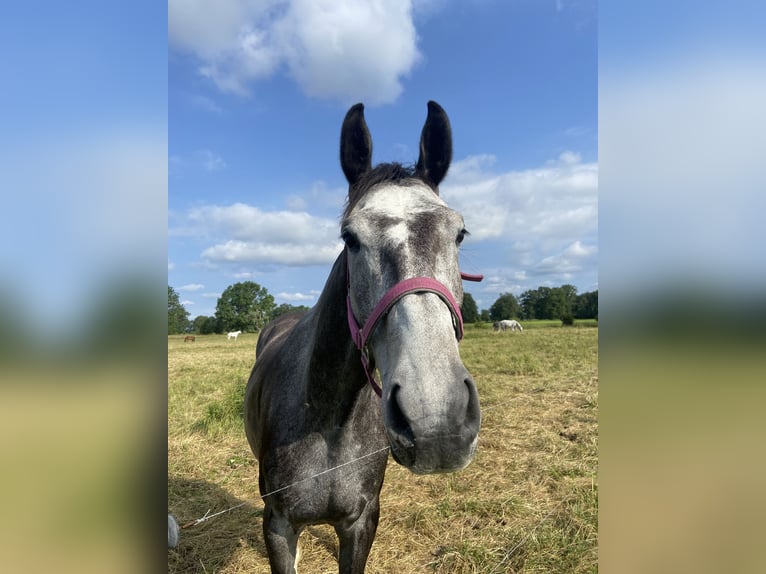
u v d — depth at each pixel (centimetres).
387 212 158
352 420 195
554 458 449
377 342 146
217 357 1652
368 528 213
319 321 195
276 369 231
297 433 200
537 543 301
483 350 1447
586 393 721
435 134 201
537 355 1272
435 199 170
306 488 196
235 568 293
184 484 410
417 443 119
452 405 121
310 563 300
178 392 807
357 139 201
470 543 305
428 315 135
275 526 206
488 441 502
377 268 150
